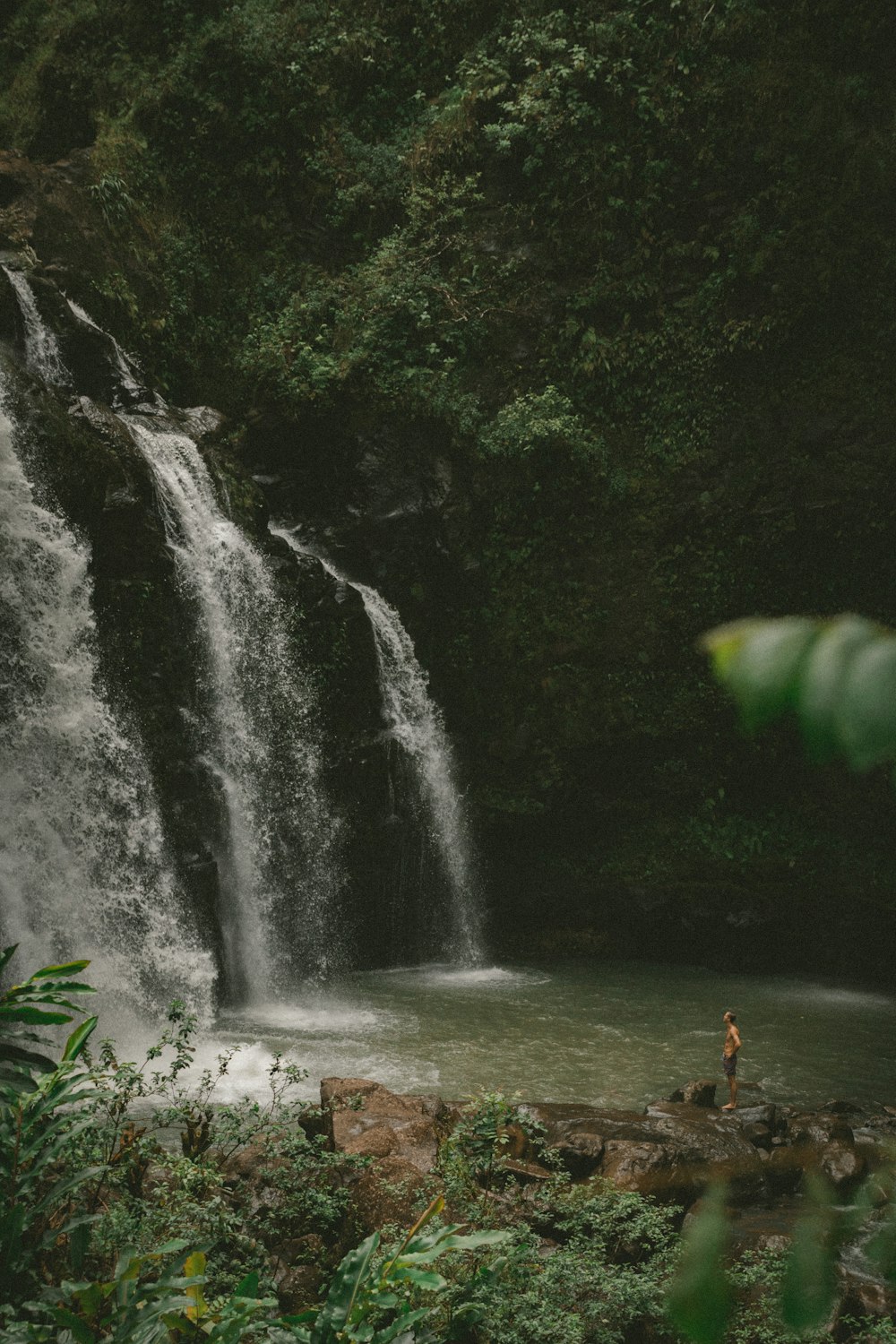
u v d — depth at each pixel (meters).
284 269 23.44
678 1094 12.14
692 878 21.14
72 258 19.95
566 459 22.12
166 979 15.11
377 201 23.59
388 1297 3.98
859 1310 6.75
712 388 22.19
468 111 23.16
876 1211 0.95
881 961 19.69
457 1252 6.43
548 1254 7.00
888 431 21.27
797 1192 9.78
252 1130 8.17
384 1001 17.06
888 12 21.55
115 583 15.90
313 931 18.42
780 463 21.70
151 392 19.45
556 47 22.41
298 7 23.97
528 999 17.52
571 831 21.91
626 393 22.55
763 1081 13.60
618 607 21.98
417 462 21.88
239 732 17.62
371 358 22.03
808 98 21.89
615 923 21.31
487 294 22.91
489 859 21.69
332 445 22.00
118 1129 7.25
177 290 22.09
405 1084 12.73
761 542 21.78
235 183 23.50
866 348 21.52
